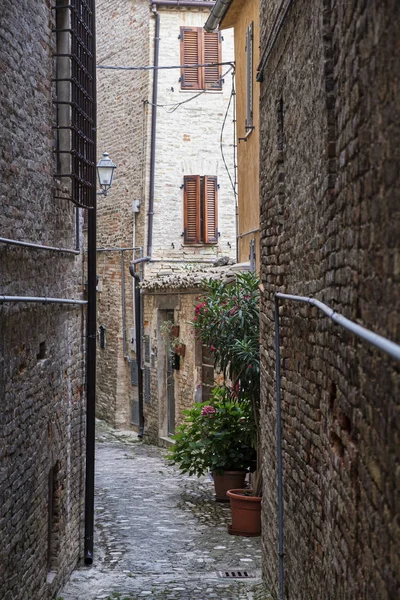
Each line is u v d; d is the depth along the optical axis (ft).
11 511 24.31
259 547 38.83
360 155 15.19
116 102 80.18
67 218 34.76
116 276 81.35
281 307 28.12
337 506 18.08
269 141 30.55
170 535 41.22
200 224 75.00
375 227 13.88
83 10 35.12
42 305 29.25
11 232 24.48
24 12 26.17
